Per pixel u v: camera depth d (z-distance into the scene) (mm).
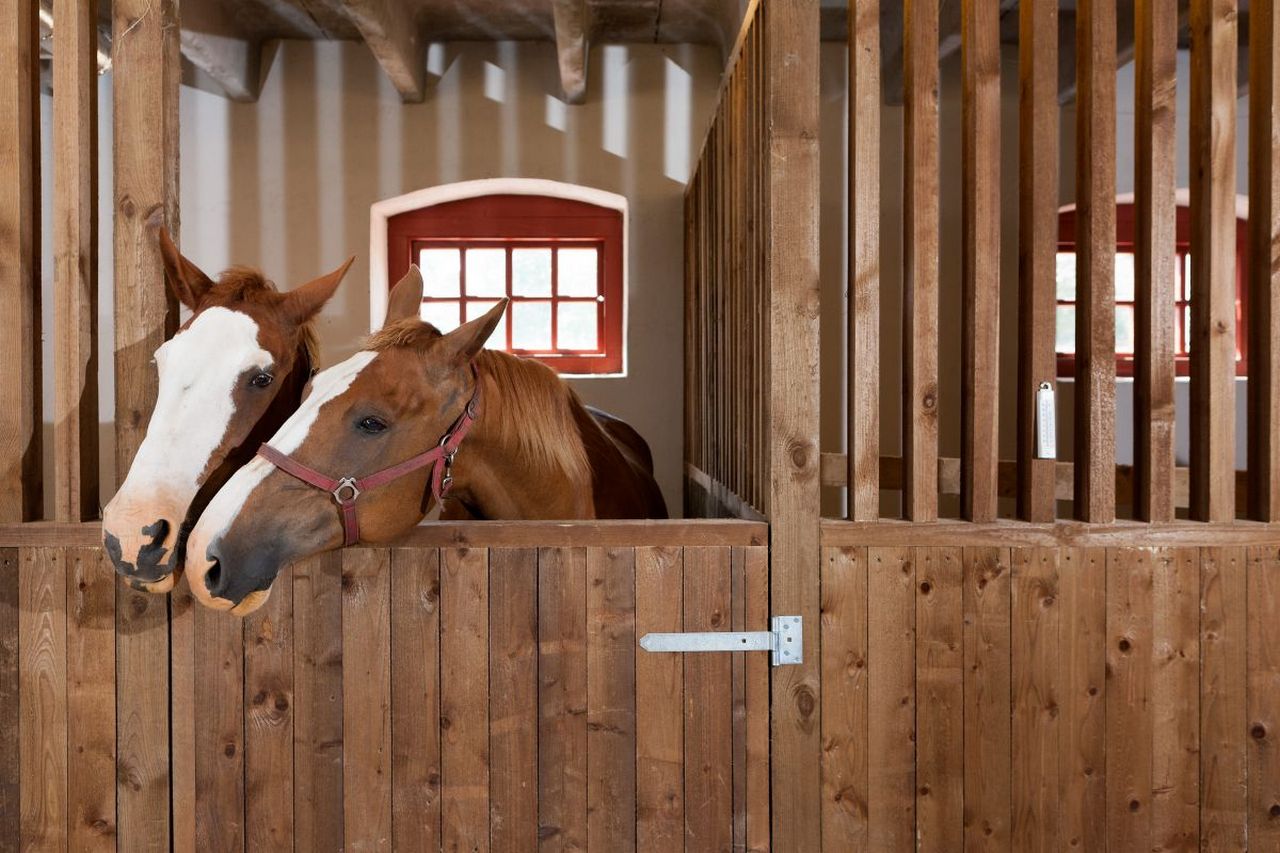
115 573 1520
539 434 1688
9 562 1521
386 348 1415
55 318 1520
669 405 3664
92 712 1528
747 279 1941
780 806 1563
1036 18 1590
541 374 1744
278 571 1326
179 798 1528
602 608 1542
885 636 1566
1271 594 1598
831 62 3510
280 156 3602
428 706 1534
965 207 1633
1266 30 1609
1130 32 3078
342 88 3609
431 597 1528
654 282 3656
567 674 1543
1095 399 1588
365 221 3625
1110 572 1583
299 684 1527
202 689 1527
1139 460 1632
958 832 1579
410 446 1419
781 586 1552
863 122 1575
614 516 2143
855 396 1583
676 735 1558
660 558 1545
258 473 1312
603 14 3361
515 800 1547
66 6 1509
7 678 1525
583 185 3633
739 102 2141
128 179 1521
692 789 1562
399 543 1517
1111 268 1588
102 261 3439
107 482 3447
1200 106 1637
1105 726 1586
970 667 1575
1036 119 1599
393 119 3623
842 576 1563
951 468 1724
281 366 1498
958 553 1571
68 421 1521
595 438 2180
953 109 3475
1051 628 1579
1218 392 1596
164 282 1538
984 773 1578
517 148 3633
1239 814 1598
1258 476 1624
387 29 2982
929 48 1577
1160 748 1591
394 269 3785
